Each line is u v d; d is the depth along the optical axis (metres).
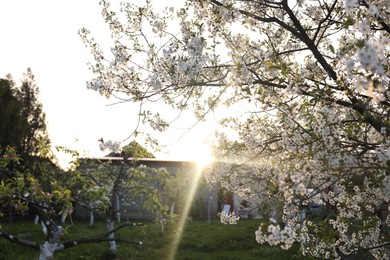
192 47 5.50
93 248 17.22
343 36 6.16
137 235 19.95
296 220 5.71
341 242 6.00
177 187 16.28
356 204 5.66
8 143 30.48
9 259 15.48
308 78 5.39
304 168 5.01
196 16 5.79
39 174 15.75
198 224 24.84
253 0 5.54
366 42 3.32
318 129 4.39
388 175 4.02
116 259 15.87
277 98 5.37
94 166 16.66
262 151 5.64
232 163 6.19
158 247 18.08
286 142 4.94
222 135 6.26
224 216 7.01
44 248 6.42
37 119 40.69
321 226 5.57
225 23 5.58
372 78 3.45
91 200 13.93
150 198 15.70
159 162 30.78
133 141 15.91
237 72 5.20
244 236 19.52
